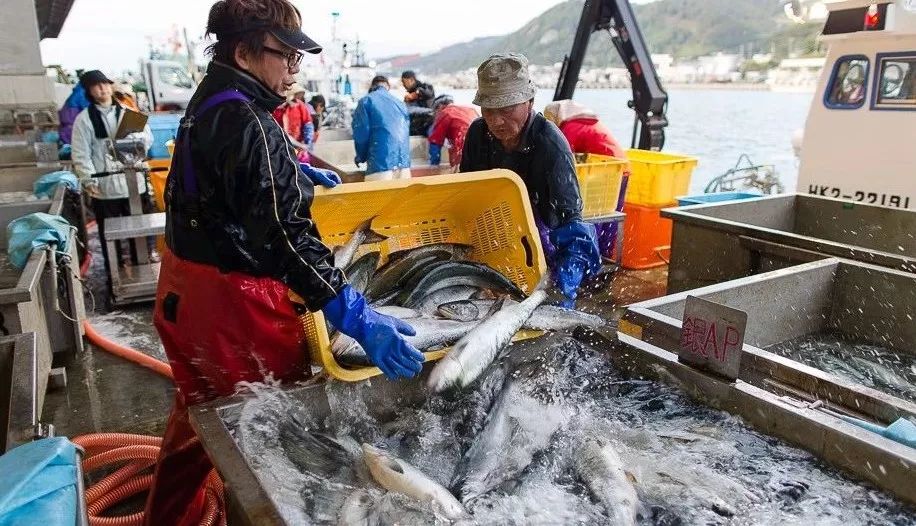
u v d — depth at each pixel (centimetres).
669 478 174
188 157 189
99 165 608
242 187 182
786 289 316
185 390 216
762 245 373
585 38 745
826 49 568
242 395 188
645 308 248
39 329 376
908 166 518
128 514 279
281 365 209
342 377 200
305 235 188
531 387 221
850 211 445
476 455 191
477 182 248
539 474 179
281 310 204
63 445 150
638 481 173
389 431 204
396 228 267
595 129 627
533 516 160
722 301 289
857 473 165
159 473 225
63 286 426
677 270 432
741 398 192
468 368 207
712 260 407
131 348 449
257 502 135
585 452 183
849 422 174
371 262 250
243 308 198
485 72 274
